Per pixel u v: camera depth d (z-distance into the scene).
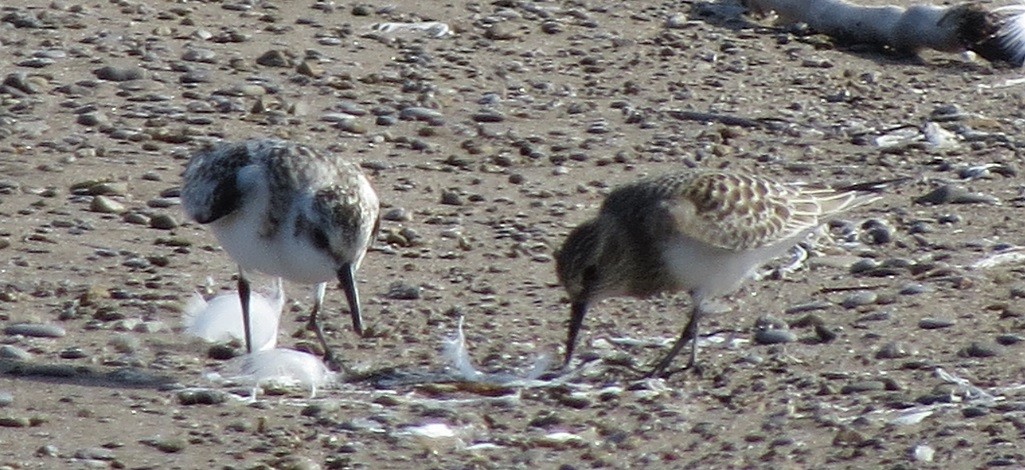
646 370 12.04
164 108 17.94
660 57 21.00
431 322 13.05
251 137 17.28
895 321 12.90
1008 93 20.33
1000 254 14.66
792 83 20.33
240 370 11.70
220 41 20.31
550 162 17.22
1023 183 16.97
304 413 10.95
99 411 10.82
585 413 11.12
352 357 12.27
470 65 20.17
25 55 19.25
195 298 13.02
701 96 19.66
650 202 11.90
